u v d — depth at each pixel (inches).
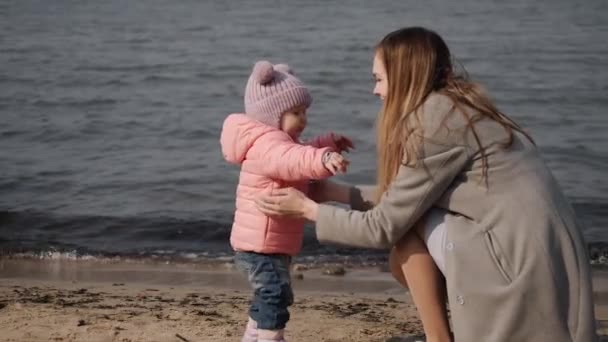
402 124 180.4
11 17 1715.1
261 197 196.5
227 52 1290.6
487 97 182.4
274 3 1899.6
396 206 181.2
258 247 203.9
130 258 450.9
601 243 480.1
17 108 903.1
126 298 338.3
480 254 177.0
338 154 192.4
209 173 642.2
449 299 180.4
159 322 276.1
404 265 190.5
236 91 1004.6
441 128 177.3
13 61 1221.1
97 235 498.0
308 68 1155.9
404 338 249.0
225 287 383.9
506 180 177.3
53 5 1889.8
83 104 925.8
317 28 1535.4
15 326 265.7
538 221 175.3
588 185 616.1
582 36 1451.8
